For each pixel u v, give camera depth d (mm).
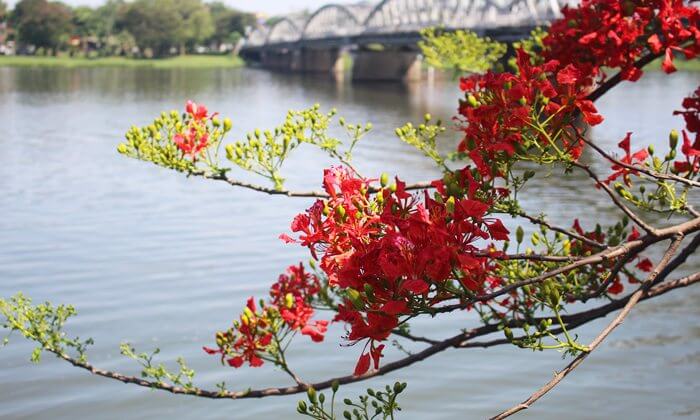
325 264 2934
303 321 4852
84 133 44156
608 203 20219
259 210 22078
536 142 3359
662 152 30422
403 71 115812
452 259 2744
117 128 47062
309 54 155625
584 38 3814
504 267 4457
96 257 17000
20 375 10672
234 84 101562
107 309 13406
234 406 9805
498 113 3332
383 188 3055
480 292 3156
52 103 67688
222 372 10766
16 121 51062
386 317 2785
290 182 26094
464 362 10891
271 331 4785
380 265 2766
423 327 12281
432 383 10312
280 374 10680
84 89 88625
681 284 4113
